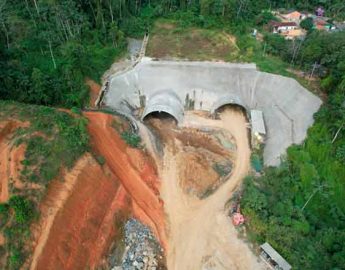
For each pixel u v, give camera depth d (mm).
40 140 35156
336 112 44281
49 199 31469
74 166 35406
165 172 43375
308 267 33500
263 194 39125
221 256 35188
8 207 29047
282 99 51656
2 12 52406
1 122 35531
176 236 36781
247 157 46844
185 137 49094
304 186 42125
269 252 34375
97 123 43250
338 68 47469
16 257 27109
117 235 35500
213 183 42469
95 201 35250
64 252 30016
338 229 38812
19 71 45250
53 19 53969
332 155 44312
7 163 32500
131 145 43375
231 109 54000
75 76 48375
